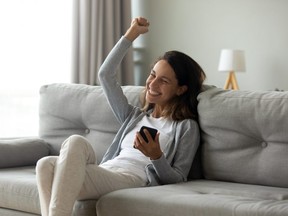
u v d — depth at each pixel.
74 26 5.27
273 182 2.20
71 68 5.27
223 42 5.51
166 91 2.51
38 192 2.27
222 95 2.40
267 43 5.25
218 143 2.38
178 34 5.82
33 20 4.96
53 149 3.02
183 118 2.48
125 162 2.41
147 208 1.91
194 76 2.54
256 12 5.29
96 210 2.08
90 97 2.87
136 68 6.12
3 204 2.47
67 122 2.97
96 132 2.83
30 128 4.95
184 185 2.23
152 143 2.21
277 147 2.21
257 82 5.33
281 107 2.19
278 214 1.61
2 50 4.75
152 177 2.32
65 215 2.00
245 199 1.85
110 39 5.53
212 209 1.76
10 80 4.80
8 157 2.82
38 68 5.02
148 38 6.06
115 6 5.61
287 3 5.11
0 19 4.73
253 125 2.26
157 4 5.97
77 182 2.03
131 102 2.74
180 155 2.39
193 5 5.69
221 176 2.37
